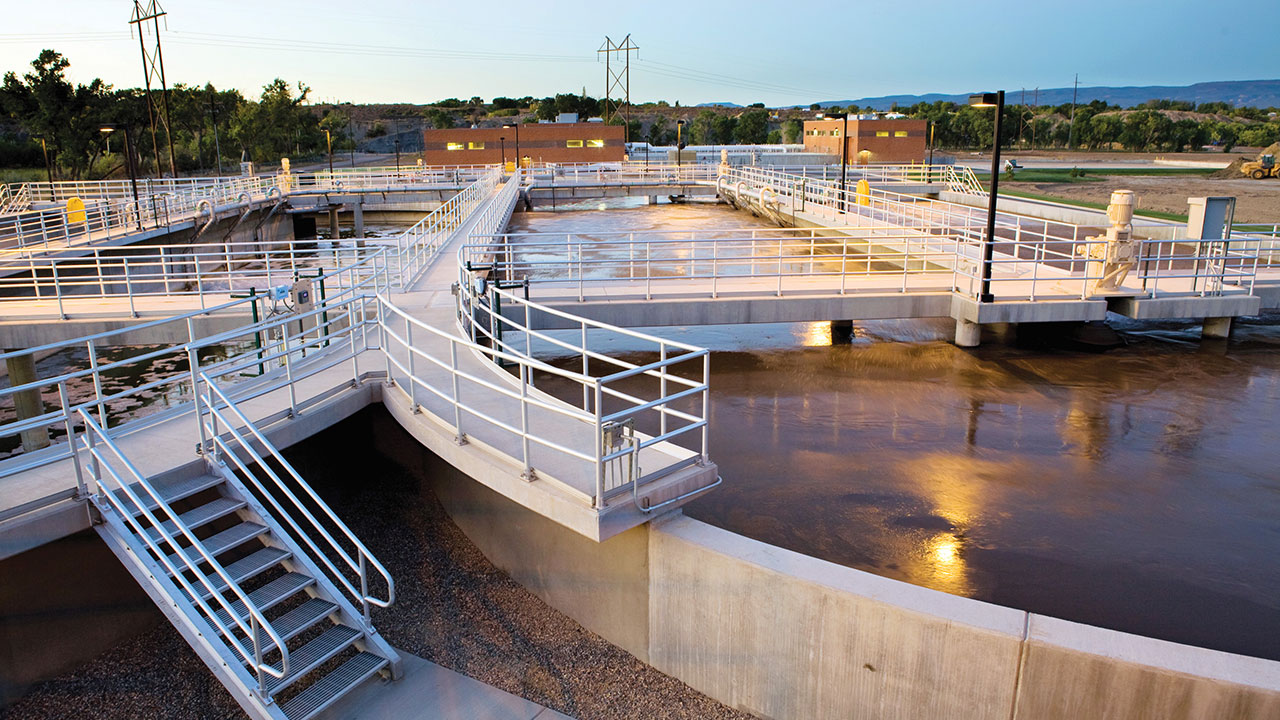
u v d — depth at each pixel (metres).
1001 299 15.24
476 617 7.75
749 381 13.88
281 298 11.02
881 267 22.62
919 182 47.91
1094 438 10.96
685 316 15.20
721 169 47.31
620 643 7.36
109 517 6.54
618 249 27.02
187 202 35.72
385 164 107.69
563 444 7.60
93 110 70.25
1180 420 11.59
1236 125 129.12
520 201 46.47
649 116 180.50
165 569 6.54
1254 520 8.62
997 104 14.35
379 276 17.80
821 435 11.20
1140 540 8.22
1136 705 5.16
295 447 9.09
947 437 11.05
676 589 6.76
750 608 6.36
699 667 6.79
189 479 7.21
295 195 44.31
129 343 14.36
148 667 7.05
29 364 14.17
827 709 6.20
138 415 14.78
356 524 9.48
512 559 8.39
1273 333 16.86
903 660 5.77
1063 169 79.12
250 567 6.77
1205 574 7.59
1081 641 5.31
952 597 5.84
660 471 6.80
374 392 9.58
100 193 42.47
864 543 8.22
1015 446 10.70
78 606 6.99
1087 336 16.05
